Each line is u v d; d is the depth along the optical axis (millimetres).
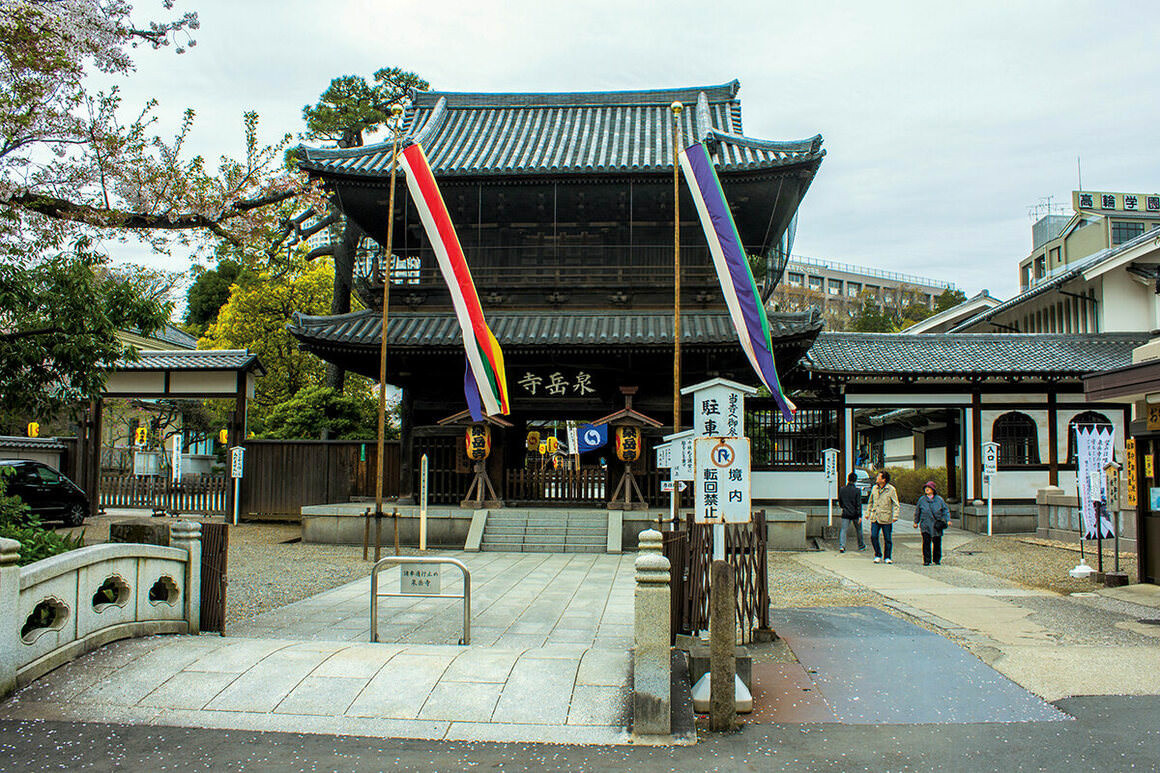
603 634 8844
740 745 5539
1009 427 23688
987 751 5410
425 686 6363
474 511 18266
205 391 23125
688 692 6430
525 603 10836
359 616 9828
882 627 9180
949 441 26734
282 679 6500
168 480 24016
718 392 10250
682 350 18844
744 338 13789
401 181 19672
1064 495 19281
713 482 7855
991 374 22625
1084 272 27250
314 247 33219
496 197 20734
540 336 19078
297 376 33344
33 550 8031
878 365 22938
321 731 5730
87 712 5984
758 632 8398
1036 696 6527
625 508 18469
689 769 5129
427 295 21031
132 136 10727
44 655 6555
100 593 7891
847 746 5512
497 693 6246
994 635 8711
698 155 14016
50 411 11195
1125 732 5723
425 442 20125
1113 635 8688
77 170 10477
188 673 6621
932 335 25344
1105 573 12648
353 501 22812
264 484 23141
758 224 22234
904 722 5973
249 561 15234
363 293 21375
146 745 5469
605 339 18484
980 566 15352
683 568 8031
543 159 21766
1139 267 26500
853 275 91938
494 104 26422
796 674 7176
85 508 20406
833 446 23047
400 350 19000
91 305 10367
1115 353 24047
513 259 21469
